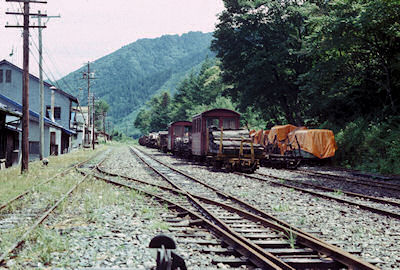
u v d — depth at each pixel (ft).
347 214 27.61
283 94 124.06
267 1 119.24
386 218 26.68
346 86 90.89
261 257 15.21
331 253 16.56
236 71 132.57
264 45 125.80
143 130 608.60
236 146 64.18
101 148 202.59
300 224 23.89
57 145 123.85
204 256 16.69
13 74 136.05
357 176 62.08
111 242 18.83
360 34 76.28
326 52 92.58
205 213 26.22
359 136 81.76
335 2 76.02
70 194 34.42
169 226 22.75
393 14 66.95
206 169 68.13
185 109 352.69
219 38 130.21
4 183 42.78
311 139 80.64
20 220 24.22
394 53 78.07
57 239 18.43
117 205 29.63
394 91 83.66
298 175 59.52
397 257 17.51
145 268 14.96
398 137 70.33
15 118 78.64
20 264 15.51
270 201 32.65
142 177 52.80
